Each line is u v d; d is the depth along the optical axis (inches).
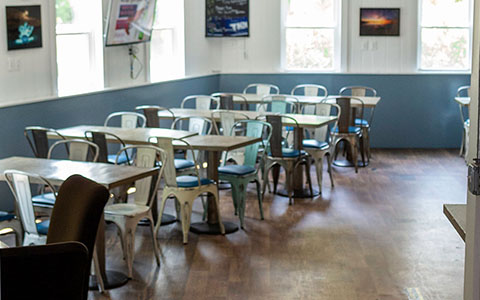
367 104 334.6
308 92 387.2
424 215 244.8
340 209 253.8
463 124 369.1
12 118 245.8
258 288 175.5
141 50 332.5
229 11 393.1
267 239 217.3
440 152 375.9
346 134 317.4
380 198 270.7
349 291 173.3
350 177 310.5
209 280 181.5
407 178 307.9
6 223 175.0
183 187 212.5
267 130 304.7
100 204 109.7
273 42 397.4
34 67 261.1
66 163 192.1
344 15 387.2
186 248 209.0
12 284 86.5
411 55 386.3
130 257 182.4
